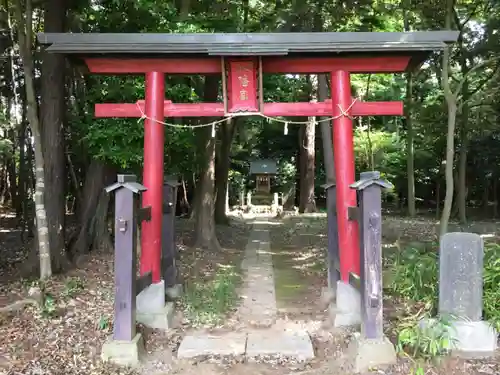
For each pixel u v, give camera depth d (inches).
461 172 688.4
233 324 226.2
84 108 366.0
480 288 182.7
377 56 234.1
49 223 311.1
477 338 177.0
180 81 358.6
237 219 804.6
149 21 339.9
